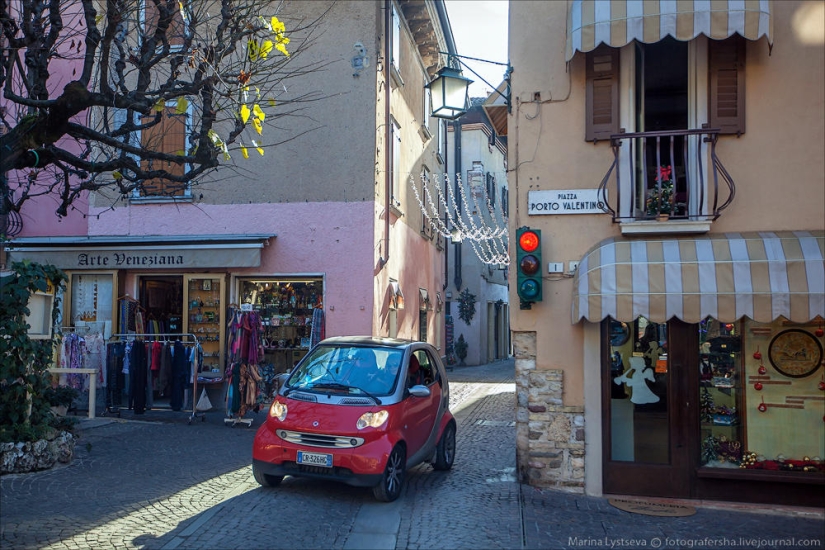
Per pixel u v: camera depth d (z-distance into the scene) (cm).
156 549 576
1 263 1405
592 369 804
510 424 1275
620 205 799
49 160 837
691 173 793
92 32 838
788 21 796
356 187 1382
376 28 1404
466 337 2753
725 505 761
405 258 1777
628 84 819
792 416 778
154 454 920
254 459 761
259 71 1000
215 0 1198
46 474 783
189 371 1227
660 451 794
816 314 683
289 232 1391
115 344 1228
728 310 697
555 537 646
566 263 823
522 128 846
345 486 805
